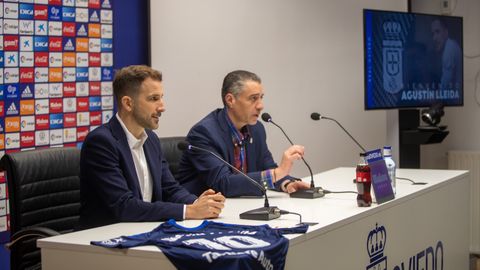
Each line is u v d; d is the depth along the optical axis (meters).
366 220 2.79
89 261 2.19
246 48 5.02
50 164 3.03
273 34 5.19
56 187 3.05
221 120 3.36
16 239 2.78
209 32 4.79
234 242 2.16
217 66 4.84
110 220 2.72
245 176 3.04
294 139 5.39
